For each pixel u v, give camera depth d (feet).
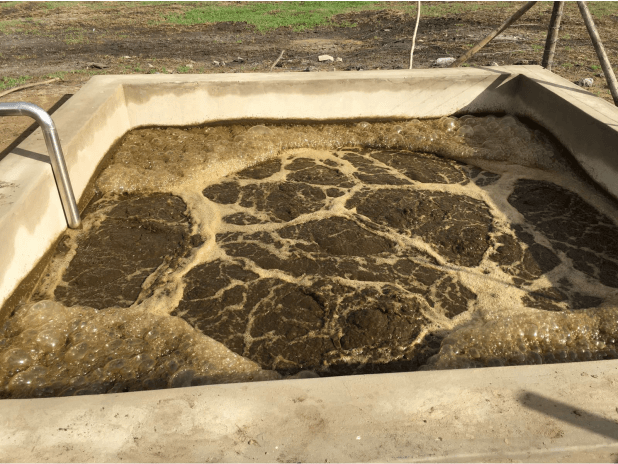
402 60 24.71
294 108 16.05
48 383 7.92
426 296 9.95
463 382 5.94
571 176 14.06
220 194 13.43
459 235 11.78
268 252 11.23
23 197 9.41
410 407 5.61
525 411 5.56
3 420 5.46
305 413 5.54
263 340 8.96
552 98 14.66
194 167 14.17
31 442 5.22
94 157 13.24
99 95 14.28
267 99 15.81
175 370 8.21
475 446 5.17
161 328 8.97
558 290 10.08
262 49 29.07
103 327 8.94
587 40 26.89
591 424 5.41
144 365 8.28
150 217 12.41
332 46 29.37
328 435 5.29
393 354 8.68
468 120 16.38
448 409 5.58
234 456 5.08
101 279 10.34
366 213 12.62
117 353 8.51
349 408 5.60
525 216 12.46
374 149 15.93
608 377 6.01
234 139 15.52
